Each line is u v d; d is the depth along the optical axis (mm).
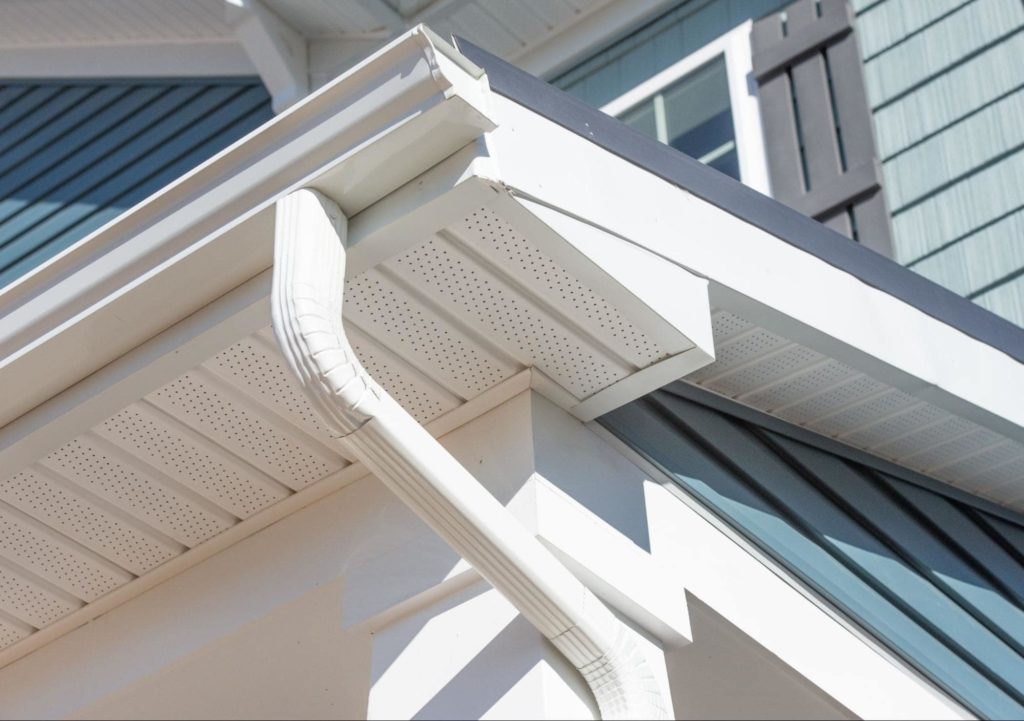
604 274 2246
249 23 4863
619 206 2316
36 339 2324
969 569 3135
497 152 2098
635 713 2176
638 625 2395
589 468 2492
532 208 2129
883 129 4258
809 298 2652
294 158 2129
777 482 2889
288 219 2100
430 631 2389
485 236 2186
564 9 4957
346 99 2104
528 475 2367
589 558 2332
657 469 2615
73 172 5375
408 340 2391
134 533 2709
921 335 2879
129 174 5230
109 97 5535
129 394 2385
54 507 2629
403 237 2156
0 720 2855
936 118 4172
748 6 4727
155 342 2346
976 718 2789
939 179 4062
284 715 2996
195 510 2680
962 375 2918
